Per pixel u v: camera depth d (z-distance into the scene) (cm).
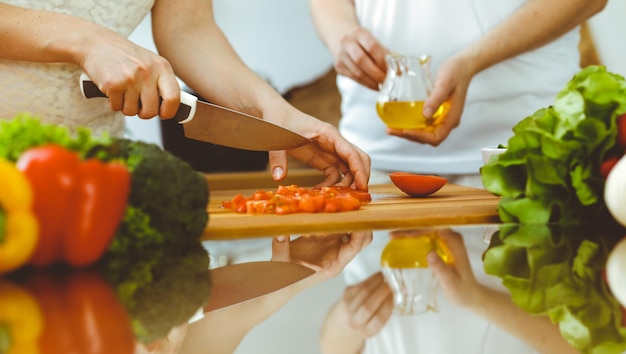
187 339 57
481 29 220
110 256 92
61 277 81
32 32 140
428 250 97
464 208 138
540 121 123
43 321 61
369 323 60
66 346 53
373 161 232
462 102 203
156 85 137
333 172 170
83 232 83
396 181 161
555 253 95
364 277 80
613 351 53
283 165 169
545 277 79
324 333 57
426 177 158
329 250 99
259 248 102
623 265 86
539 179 122
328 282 78
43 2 149
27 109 154
